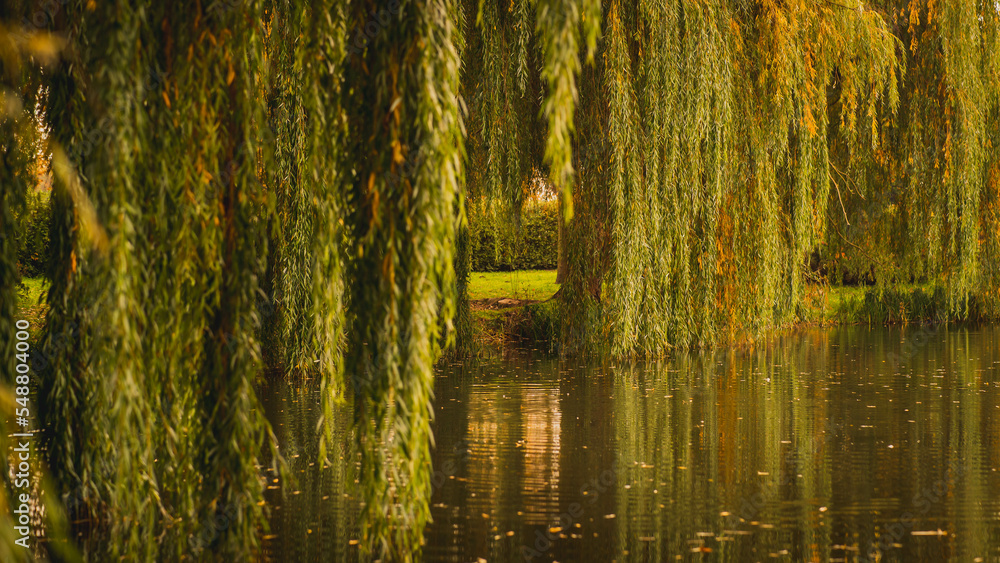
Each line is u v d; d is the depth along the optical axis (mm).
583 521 8289
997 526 8039
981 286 24516
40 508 7902
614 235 17844
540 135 19641
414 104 6309
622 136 17312
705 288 18859
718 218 19031
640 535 7859
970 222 21281
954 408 13789
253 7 6801
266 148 6883
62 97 6906
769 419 13031
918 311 27375
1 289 6504
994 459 10516
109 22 5867
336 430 12195
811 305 24609
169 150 6465
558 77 5918
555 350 21531
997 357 19797
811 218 19750
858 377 17078
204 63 6430
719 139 17484
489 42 16578
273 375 16750
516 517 8398
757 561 7211
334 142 6914
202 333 6547
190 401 6938
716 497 9047
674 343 19234
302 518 8320
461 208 6688
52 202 7375
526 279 33688
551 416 13352
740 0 18359
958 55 20672
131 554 6930
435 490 9320
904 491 9203
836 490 9258
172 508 8414
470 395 15250
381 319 6441
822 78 19109
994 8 21281
